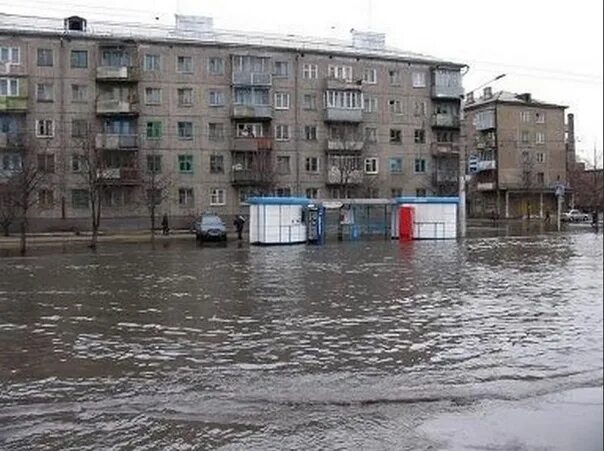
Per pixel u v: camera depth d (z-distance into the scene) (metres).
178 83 54.56
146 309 14.74
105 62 53.22
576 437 6.54
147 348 10.82
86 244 39.19
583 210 82.25
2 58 51.00
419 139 62.53
